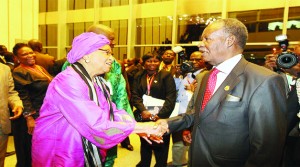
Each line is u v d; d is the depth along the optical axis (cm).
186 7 739
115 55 887
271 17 618
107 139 128
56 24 992
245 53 658
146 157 296
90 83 133
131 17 827
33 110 251
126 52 860
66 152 130
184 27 746
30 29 712
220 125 124
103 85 150
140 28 839
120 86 203
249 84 120
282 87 120
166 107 282
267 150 114
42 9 1012
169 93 289
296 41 583
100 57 133
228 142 123
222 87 127
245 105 119
